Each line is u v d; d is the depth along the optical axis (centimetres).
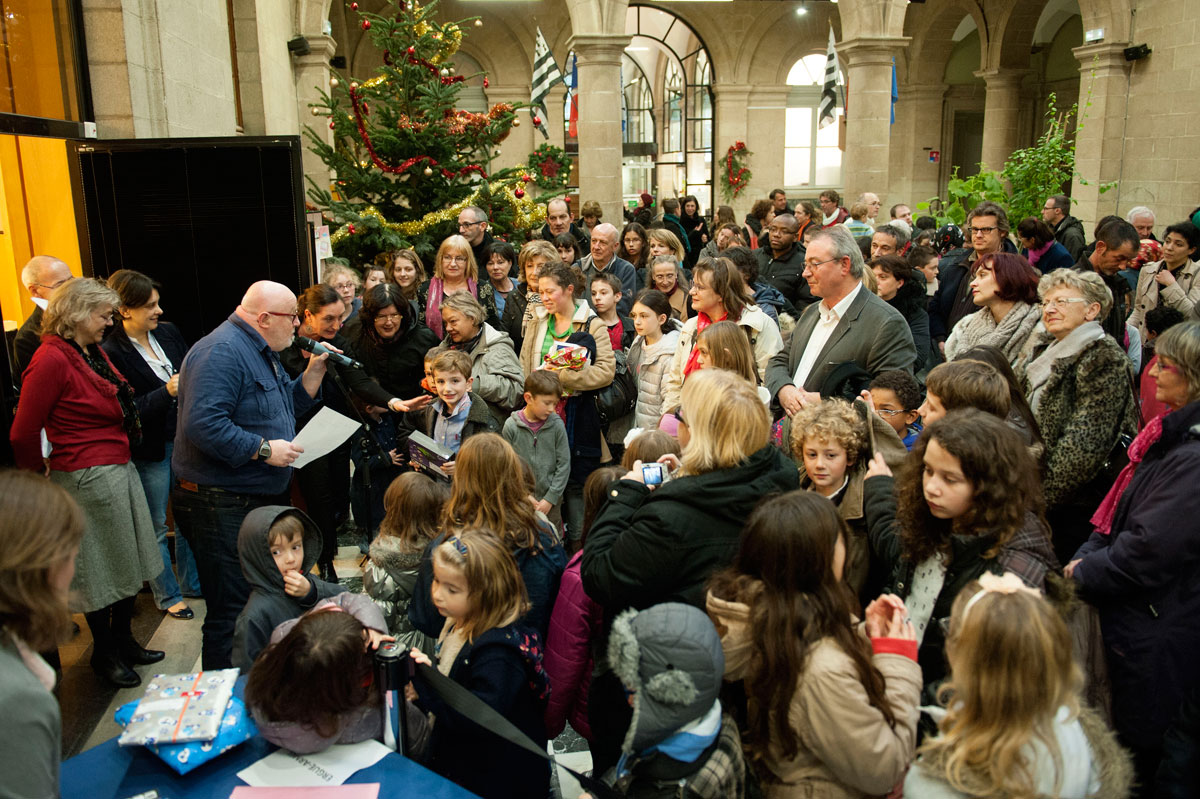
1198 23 1046
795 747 182
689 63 1992
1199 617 223
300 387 385
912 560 220
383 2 1609
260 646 249
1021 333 354
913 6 1772
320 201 752
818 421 255
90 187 483
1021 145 1814
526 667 231
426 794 176
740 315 396
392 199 764
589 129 1052
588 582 226
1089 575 236
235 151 489
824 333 360
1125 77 1163
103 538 350
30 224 537
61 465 343
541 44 1079
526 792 233
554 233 717
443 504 296
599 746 235
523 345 490
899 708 179
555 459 412
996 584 167
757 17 1838
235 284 500
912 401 294
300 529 260
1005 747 154
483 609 227
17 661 143
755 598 187
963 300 534
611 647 175
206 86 629
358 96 744
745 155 1897
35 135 439
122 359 408
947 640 177
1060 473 286
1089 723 169
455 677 228
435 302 524
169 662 380
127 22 498
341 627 190
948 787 162
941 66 1806
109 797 173
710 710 178
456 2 1653
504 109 773
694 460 226
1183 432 234
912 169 1858
